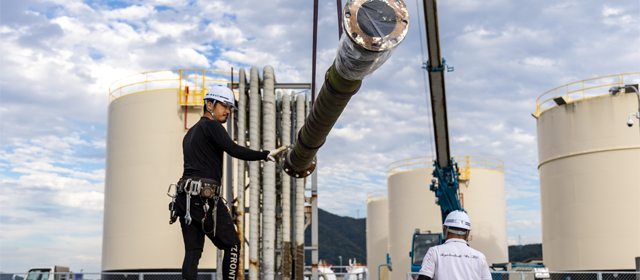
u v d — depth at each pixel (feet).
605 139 93.04
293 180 62.08
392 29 10.73
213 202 14.83
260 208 63.52
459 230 19.07
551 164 101.50
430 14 65.51
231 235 15.25
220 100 15.62
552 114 101.86
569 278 86.63
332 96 13.70
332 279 98.58
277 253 66.08
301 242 60.08
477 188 118.21
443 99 69.77
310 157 17.97
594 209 92.48
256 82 62.28
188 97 70.49
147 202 69.51
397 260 123.85
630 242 88.28
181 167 69.82
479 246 115.55
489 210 118.42
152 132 71.05
